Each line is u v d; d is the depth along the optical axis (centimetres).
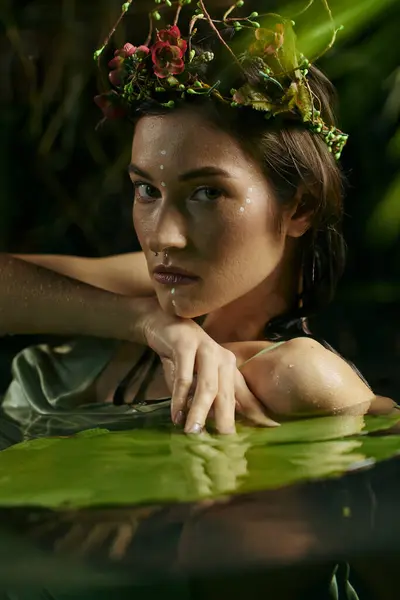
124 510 101
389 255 304
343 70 282
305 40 173
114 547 91
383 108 287
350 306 280
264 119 153
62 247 333
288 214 162
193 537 94
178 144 148
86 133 323
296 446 130
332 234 178
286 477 113
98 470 118
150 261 155
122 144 323
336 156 173
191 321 158
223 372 149
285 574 100
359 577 110
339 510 101
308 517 99
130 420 159
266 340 169
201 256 151
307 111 158
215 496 106
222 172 149
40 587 85
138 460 123
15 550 91
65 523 98
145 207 154
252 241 153
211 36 162
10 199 338
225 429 141
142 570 87
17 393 180
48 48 313
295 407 150
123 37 292
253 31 164
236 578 92
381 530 95
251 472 116
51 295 174
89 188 330
